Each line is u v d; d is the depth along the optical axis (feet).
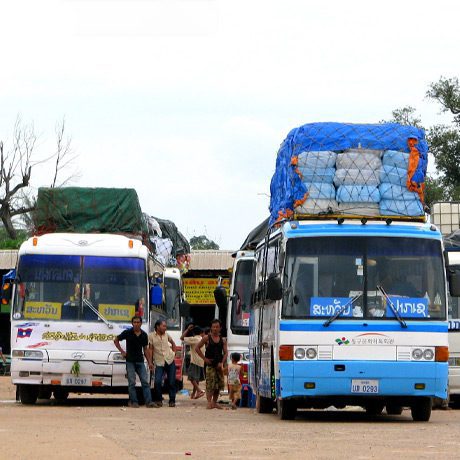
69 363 110.83
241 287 129.70
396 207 87.86
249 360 111.96
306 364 82.79
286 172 90.58
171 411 102.32
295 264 84.23
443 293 84.79
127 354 109.29
